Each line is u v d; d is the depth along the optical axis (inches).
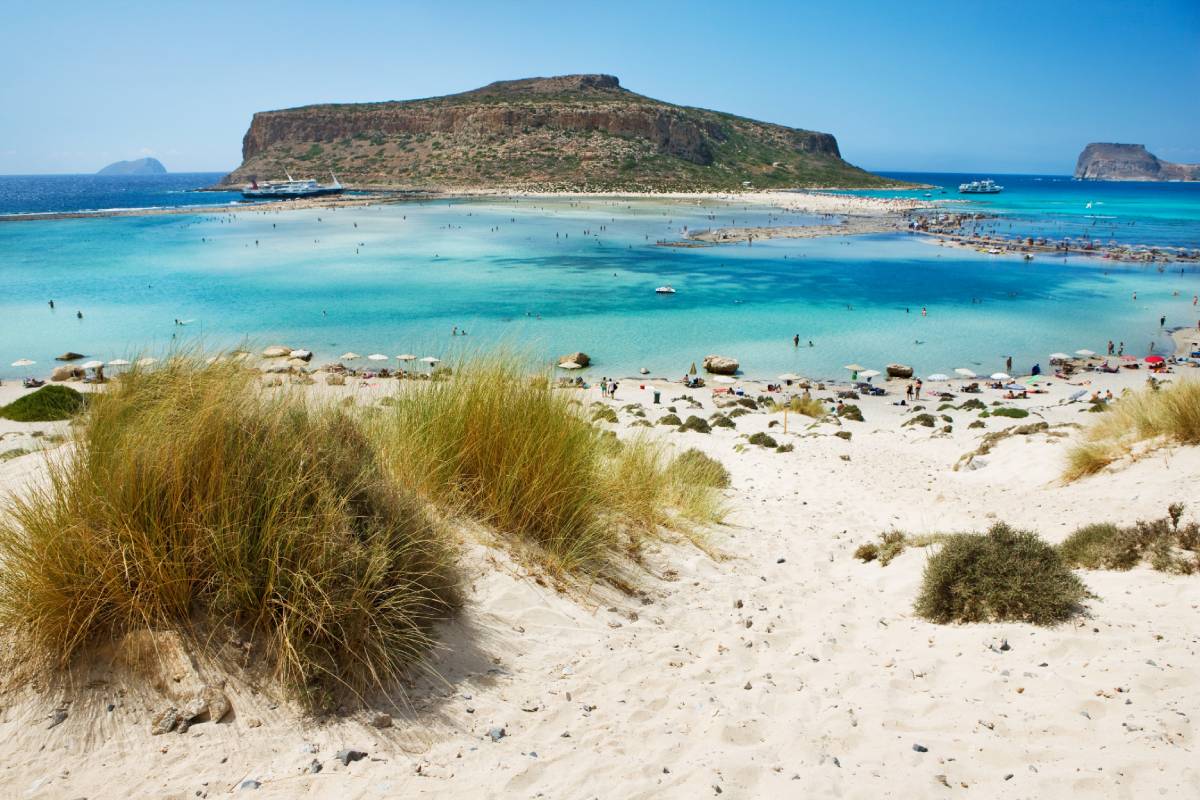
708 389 1162.6
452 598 143.6
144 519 114.8
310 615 113.4
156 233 3026.6
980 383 1210.6
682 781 103.5
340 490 135.6
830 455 573.9
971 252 2728.8
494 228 3262.8
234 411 130.9
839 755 113.6
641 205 4478.3
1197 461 340.8
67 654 102.4
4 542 111.2
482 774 101.2
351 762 99.8
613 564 197.5
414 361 250.7
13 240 2751.0
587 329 1539.1
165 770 92.8
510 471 187.2
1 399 877.2
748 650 161.3
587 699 128.4
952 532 290.2
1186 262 2431.1
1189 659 136.3
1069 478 400.5
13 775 88.2
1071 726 115.5
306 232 3088.1
